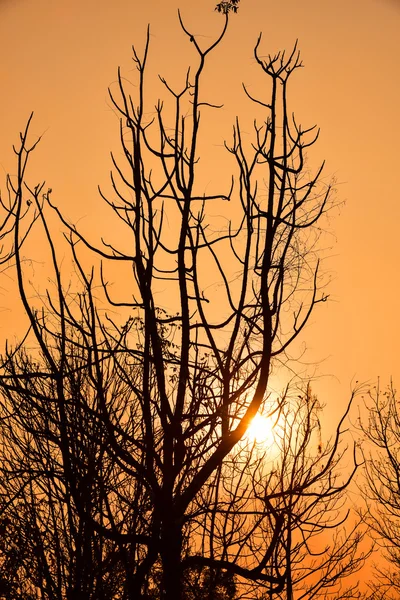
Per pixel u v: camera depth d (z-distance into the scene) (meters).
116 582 27.92
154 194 21.69
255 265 22.25
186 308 21.72
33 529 30.20
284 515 23.34
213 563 22.52
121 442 27.23
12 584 30.17
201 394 22.84
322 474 23.58
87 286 21.05
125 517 26.22
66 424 21.12
